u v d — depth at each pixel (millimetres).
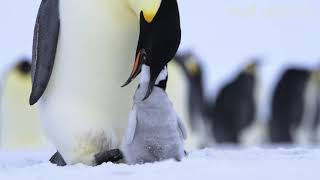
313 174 8711
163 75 10516
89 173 9336
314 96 45406
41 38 11273
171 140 10445
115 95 11305
